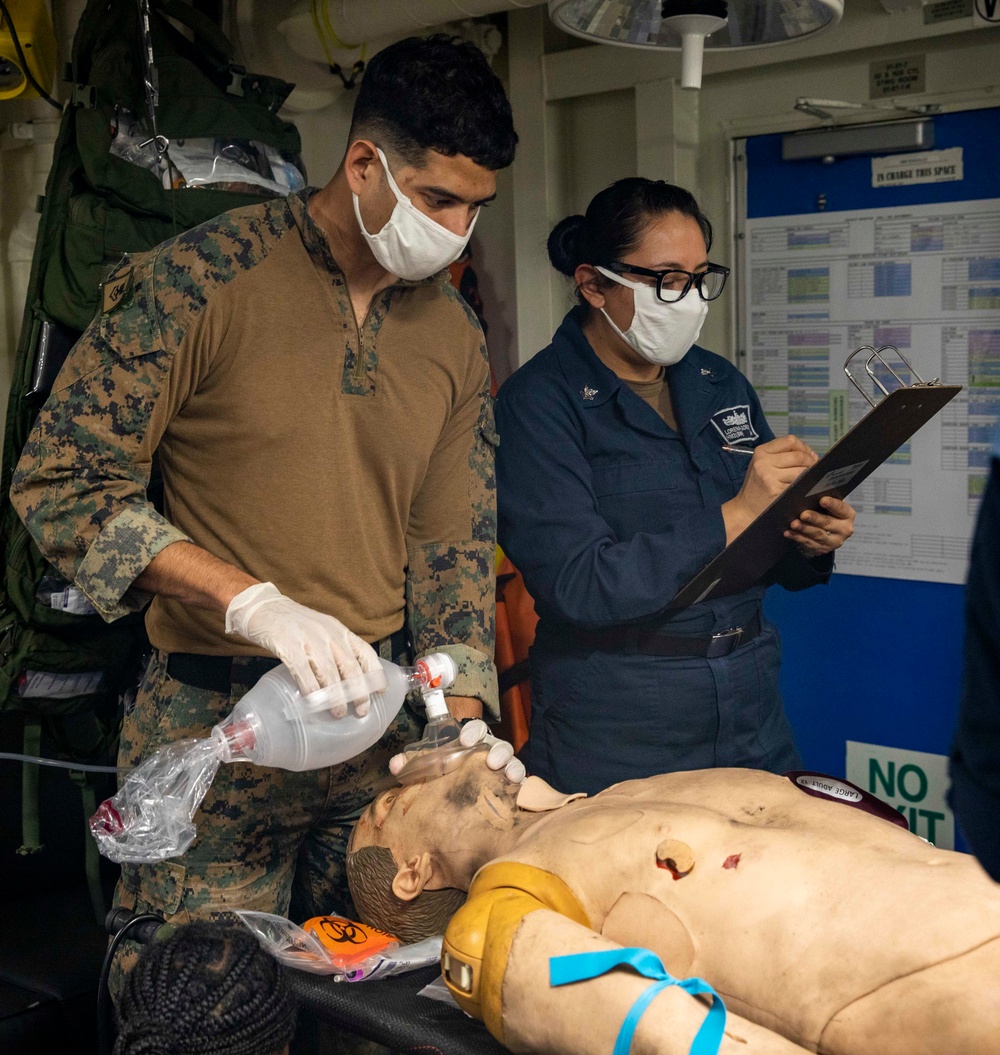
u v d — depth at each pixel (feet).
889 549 10.26
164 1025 3.97
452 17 8.82
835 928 3.83
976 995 3.44
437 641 6.37
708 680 7.17
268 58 9.59
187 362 5.45
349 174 5.40
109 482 5.36
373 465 5.97
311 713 5.01
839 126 9.95
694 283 7.00
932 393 6.08
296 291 5.62
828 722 10.77
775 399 10.71
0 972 6.99
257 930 5.30
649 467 7.29
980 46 9.20
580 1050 3.70
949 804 2.86
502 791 5.39
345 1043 6.37
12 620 7.30
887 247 9.93
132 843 5.00
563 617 7.01
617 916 4.29
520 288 11.50
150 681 6.04
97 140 7.31
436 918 5.49
